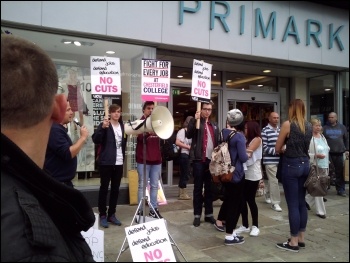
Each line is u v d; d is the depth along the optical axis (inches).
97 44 235.5
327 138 293.1
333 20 318.0
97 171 245.0
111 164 187.6
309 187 157.6
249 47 275.1
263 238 179.8
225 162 159.3
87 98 243.3
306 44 303.7
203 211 228.1
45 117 30.1
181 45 248.2
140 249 128.6
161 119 153.3
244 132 184.9
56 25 211.5
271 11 285.0
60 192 33.5
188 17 250.5
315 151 208.4
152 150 200.2
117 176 193.5
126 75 250.2
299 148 157.3
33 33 214.4
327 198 282.8
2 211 24.8
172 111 291.6
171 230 189.0
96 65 181.8
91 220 37.0
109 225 191.8
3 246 23.3
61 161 124.9
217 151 163.0
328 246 170.9
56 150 122.0
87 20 219.9
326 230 198.2
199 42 254.4
